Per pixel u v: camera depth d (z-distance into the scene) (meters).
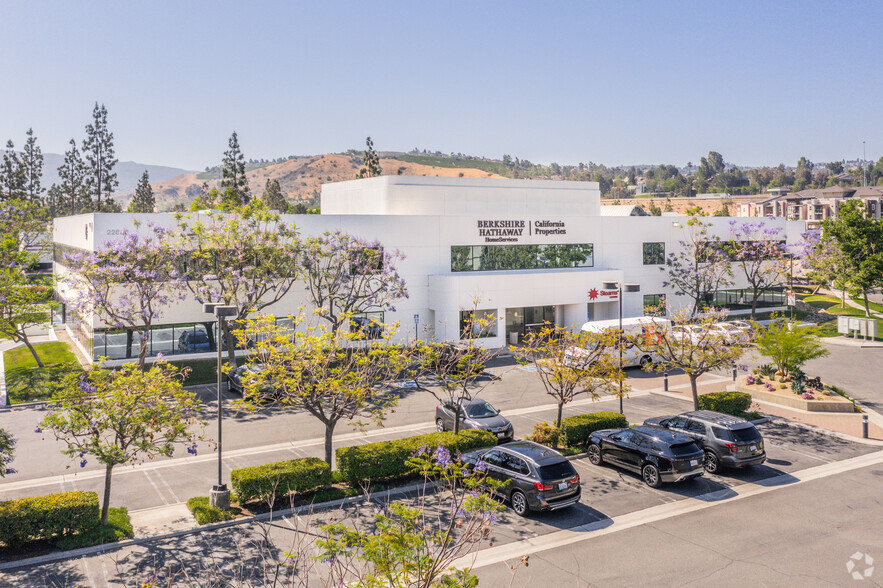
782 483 20.50
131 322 33.50
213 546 15.94
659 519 17.70
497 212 51.94
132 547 15.94
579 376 24.22
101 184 113.69
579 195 55.38
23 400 32.03
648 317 39.91
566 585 13.95
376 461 20.25
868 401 31.20
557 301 47.59
